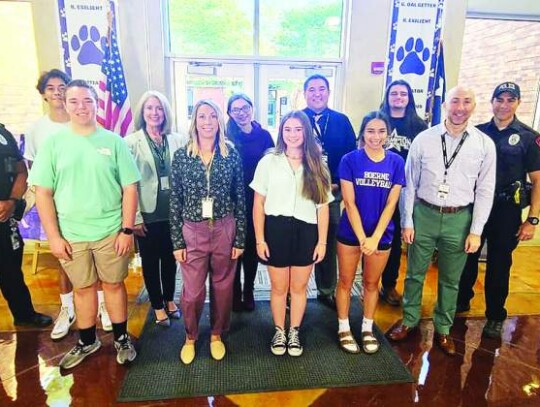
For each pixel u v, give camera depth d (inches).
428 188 85.7
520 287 126.0
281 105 162.2
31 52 144.3
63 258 76.3
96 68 134.3
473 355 90.0
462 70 173.8
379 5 149.5
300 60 157.9
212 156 77.8
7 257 93.9
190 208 77.7
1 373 82.0
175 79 156.3
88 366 84.0
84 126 73.6
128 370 82.7
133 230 81.2
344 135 104.1
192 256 79.0
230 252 81.5
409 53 144.9
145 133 90.7
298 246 82.4
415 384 80.1
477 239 84.3
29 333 97.0
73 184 73.4
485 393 78.0
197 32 153.9
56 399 74.7
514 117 91.7
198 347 90.9
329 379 80.8
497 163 91.4
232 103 95.9
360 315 107.0
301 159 80.9
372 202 82.7
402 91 104.1
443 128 83.4
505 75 174.9
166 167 92.2
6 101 147.8
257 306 111.7
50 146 72.7
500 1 154.4
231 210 80.8
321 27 157.4
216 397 75.5
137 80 147.3
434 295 119.0
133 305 111.6
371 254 82.7
